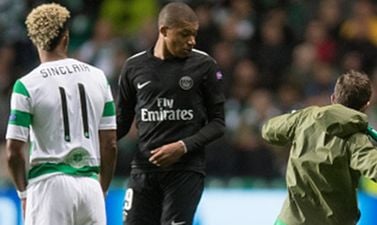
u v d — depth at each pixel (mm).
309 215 22656
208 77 25141
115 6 49781
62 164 23375
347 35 48531
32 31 23609
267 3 49125
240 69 44969
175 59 25141
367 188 38781
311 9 49781
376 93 44781
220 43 46156
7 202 36688
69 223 23391
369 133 22438
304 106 44156
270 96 44781
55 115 23359
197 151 25266
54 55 23703
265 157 41750
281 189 37875
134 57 25469
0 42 48156
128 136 40812
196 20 24844
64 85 23500
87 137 23625
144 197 25453
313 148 22531
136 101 25516
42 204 23297
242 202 37688
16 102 23219
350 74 23016
